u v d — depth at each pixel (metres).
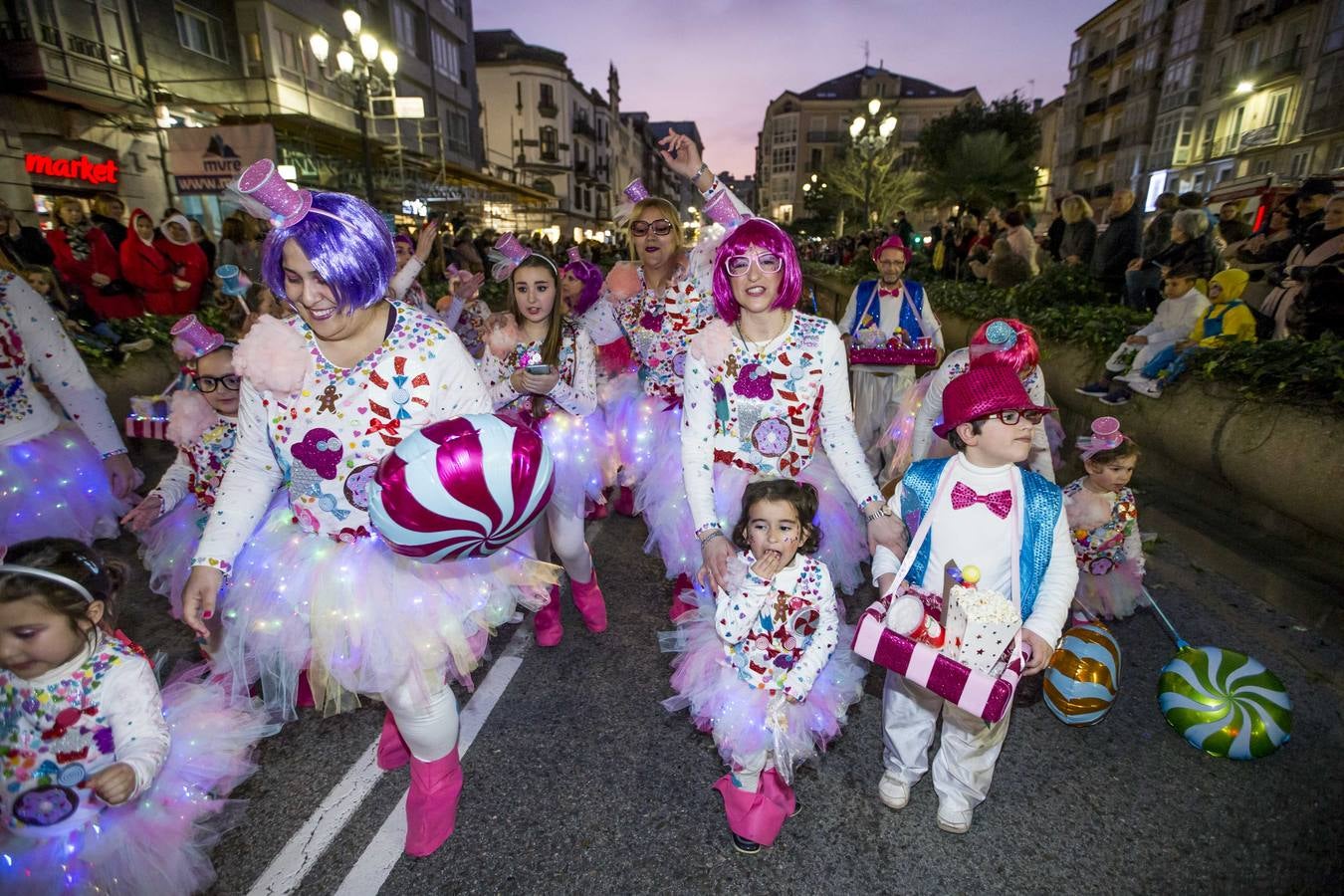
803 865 2.32
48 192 14.36
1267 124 32.59
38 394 3.88
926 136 36.03
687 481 2.73
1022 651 2.07
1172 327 5.36
